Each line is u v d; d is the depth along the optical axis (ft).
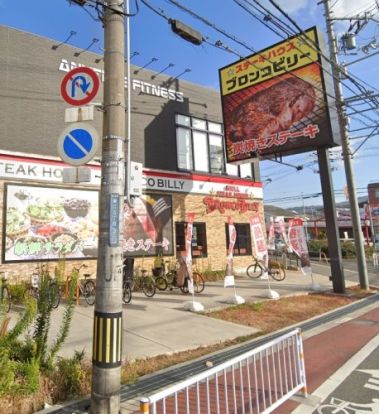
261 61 52.60
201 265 58.34
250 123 53.31
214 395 16.52
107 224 14.78
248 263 65.41
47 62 45.60
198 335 26.71
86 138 15.58
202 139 62.80
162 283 46.03
